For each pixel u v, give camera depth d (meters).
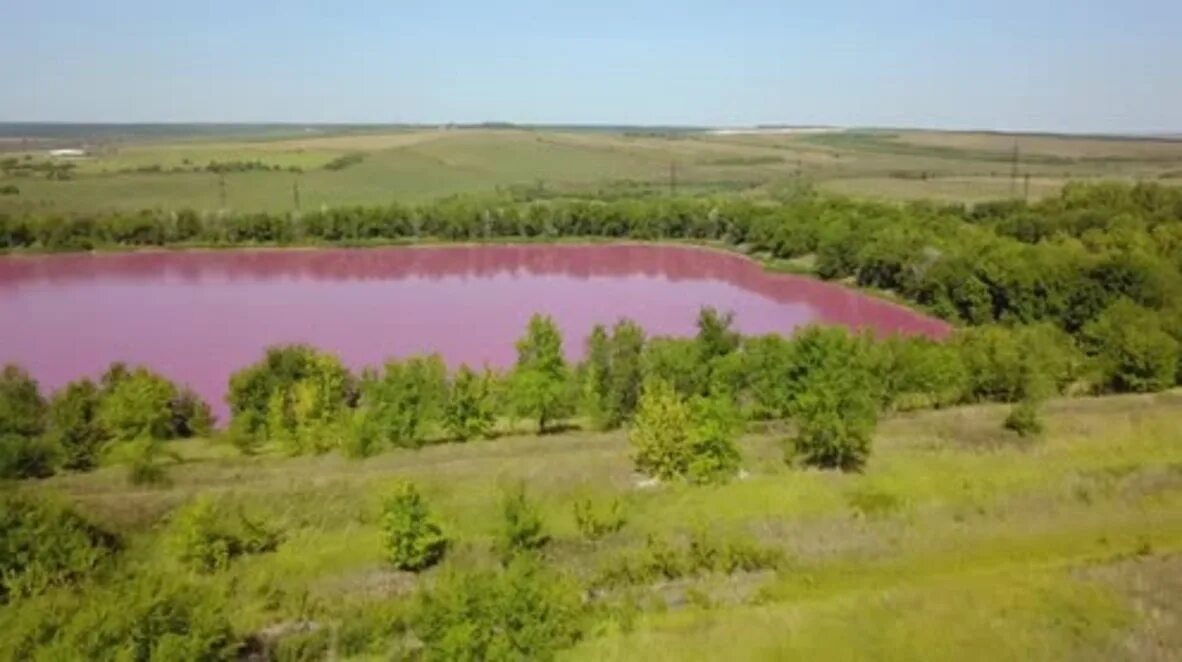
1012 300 70.12
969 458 39.31
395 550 29.83
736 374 45.34
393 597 28.12
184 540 29.58
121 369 43.91
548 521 33.34
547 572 26.78
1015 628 25.59
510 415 43.25
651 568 29.88
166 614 20.80
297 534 32.28
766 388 45.09
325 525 33.00
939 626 25.73
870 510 34.41
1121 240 80.44
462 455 39.94
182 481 36.66
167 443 41.84
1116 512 34.38
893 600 27.38
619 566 29.95
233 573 29.16
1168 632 25.38
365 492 35.44
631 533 32.62
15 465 36.81
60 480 36.72
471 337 72.25
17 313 79.94
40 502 29.02
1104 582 28.47
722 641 24.94
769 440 41.97
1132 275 64.12
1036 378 47.28
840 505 34.81
